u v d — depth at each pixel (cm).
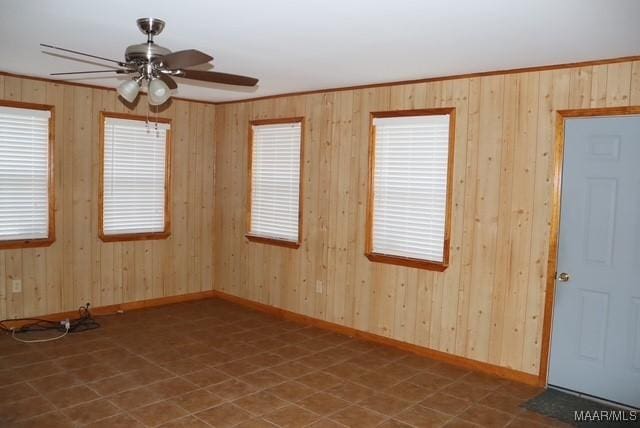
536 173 394
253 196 612
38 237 514
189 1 265
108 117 556
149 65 298
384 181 485
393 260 476
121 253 577
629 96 350
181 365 423
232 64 412
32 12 290
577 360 381
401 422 334
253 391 376
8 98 485
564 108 378
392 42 334
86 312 550
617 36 301
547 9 258
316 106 536
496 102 411
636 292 357
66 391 365
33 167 506
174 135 614
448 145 438
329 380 401
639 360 357
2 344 460
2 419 320
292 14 281
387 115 477
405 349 473
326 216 532
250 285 616
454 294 440
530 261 398
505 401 369
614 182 363
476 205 425
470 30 300
